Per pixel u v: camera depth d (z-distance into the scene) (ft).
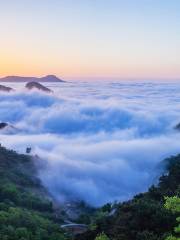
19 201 317.42
